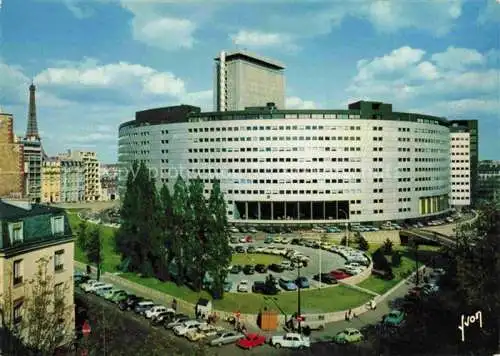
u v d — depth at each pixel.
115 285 77.50
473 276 49.34
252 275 89.75
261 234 150.50
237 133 170.62
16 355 33.00
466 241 53.16
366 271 89.38
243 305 66.62
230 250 70.62
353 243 131.75
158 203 80.25
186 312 64.62
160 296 71.19
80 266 89.88
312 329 59.16
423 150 184.38
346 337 54.03
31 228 43.19
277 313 62.69
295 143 167.50
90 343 42.16
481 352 45.88
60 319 37.72
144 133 192.88
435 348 48.72
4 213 42.50
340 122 168.00
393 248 125.50
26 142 199.50
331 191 167.50
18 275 40.78
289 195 167.50
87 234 113.06
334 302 69.25
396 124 175.38
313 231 152.88
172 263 83.75
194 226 71.81
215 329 55.94
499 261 48.19
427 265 101.69
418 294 73.62
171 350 45.03
